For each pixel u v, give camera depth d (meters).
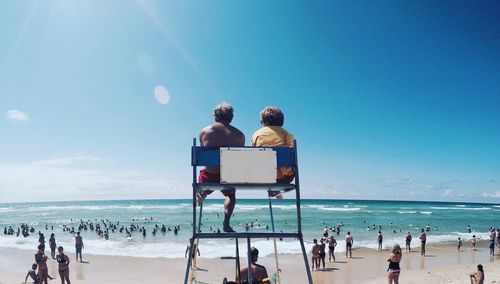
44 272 19.66
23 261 29.89
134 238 44.59
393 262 15.10
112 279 22.91
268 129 4.59
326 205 152.00
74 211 118.06
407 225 63.72
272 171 3.96
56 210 128.25
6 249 36.94
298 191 4.09
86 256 31.14
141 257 30.52
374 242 40.81
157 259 29.66
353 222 68.00
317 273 24.38
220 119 4.61
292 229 55.59
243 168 3.91
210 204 143.25
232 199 4.67
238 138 4.53
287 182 4.34
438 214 94.38
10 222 77.38
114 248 35.91
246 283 5.02
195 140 4.09
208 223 65.12
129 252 33.31
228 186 4.07
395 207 133.25
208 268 25.30
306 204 165.50
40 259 19.61
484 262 28.56
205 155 4.05
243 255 30.53
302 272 24.66
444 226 63.19
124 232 52.09
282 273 24.19
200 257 29.44
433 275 23.02
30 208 159.50
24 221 79.69
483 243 41.59
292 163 4.11
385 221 70.88
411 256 31.88
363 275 23.80
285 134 4.57
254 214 85.62
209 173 4.28
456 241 42.84
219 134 4.46
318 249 25.73
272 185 4.05
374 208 122.56
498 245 36.59
